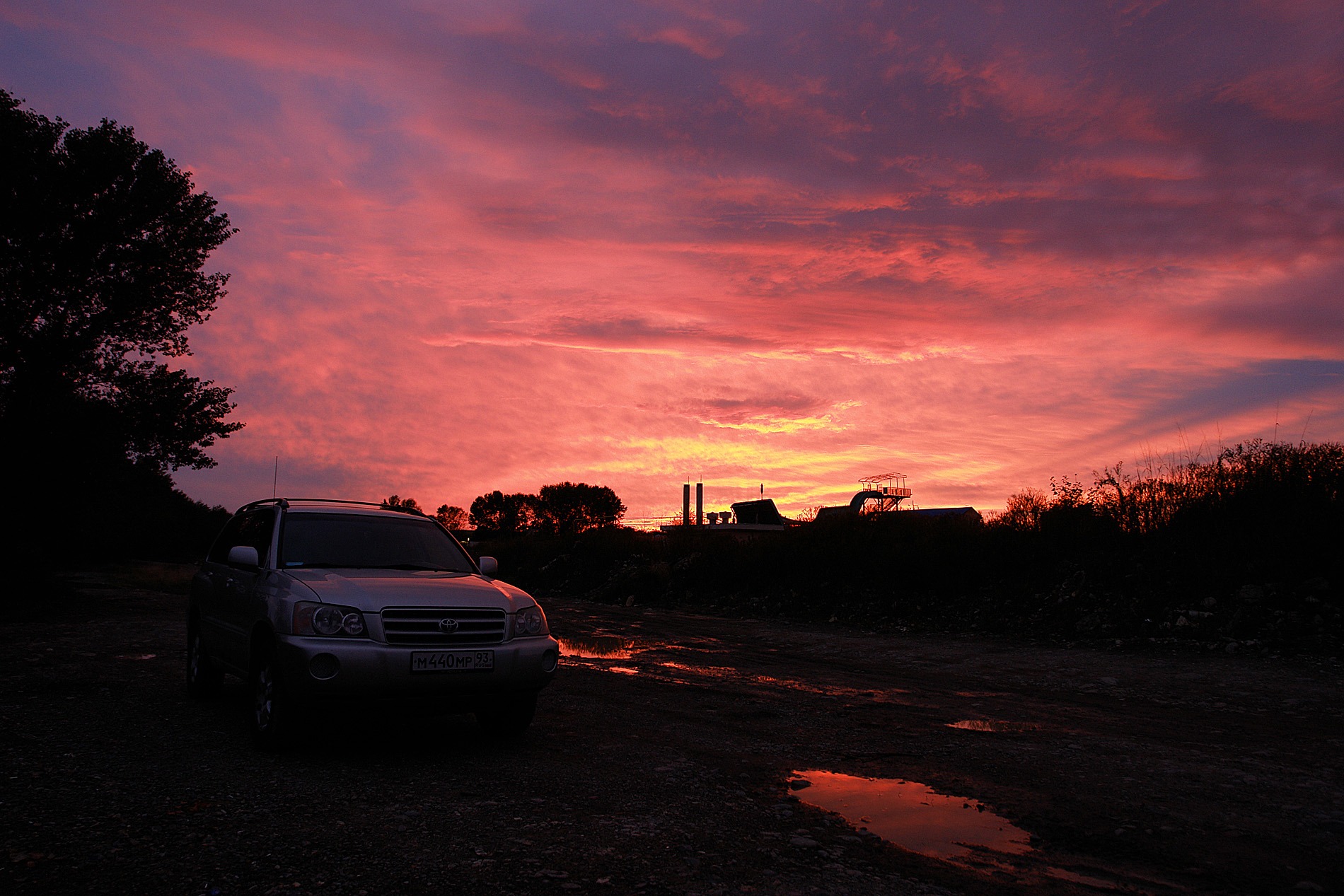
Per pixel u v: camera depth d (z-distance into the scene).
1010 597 15.52
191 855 3.51
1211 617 12.22
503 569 33.47
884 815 4.41
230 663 6.47
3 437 18.66
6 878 3.21
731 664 11.09
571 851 3.71
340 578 5.66
